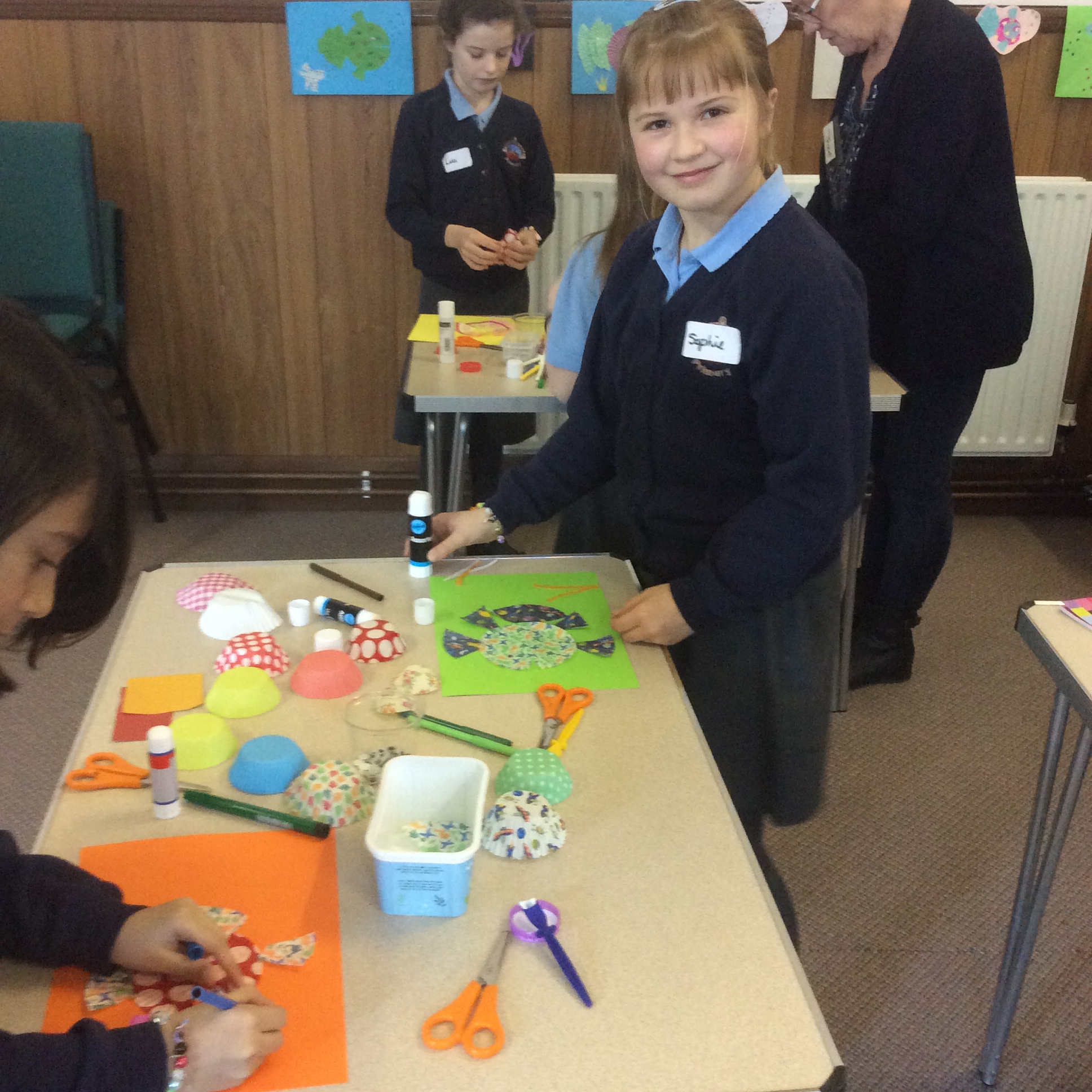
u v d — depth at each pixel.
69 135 2.90
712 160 1.14
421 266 3.03
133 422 3.23
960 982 1.76
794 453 1.19
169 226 3.21
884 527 2.59
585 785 0.96
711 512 1.34
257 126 3.12
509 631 1.21
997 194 2.18
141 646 1.16
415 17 3.01
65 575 0.79
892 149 2.19
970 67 2.09
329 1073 0.68
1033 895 1.48
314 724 1.04
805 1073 0.69
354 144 3.15
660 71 1.11
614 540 1.55
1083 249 3.20
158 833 0.89
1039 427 3.41
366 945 0.78
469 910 0.82
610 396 1.44
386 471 3.51
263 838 0.89
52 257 2.94
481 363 2.34
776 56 3.08
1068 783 1.41
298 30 3.00
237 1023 0.67
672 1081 0.68
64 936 0.76
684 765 0.99
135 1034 0.67
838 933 1.85
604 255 1.57
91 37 3.00
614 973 0.76
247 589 1.25
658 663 1.17
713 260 1.21
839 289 1.16
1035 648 1.30
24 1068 0.63
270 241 3.24
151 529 3.32
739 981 0.76
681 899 0.83
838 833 2.10
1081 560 3.29
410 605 1.28
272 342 3.36
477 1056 0.69
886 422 2.44
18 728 2.33
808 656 1.35
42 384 0.62
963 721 2.49
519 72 3.12
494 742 1.01
